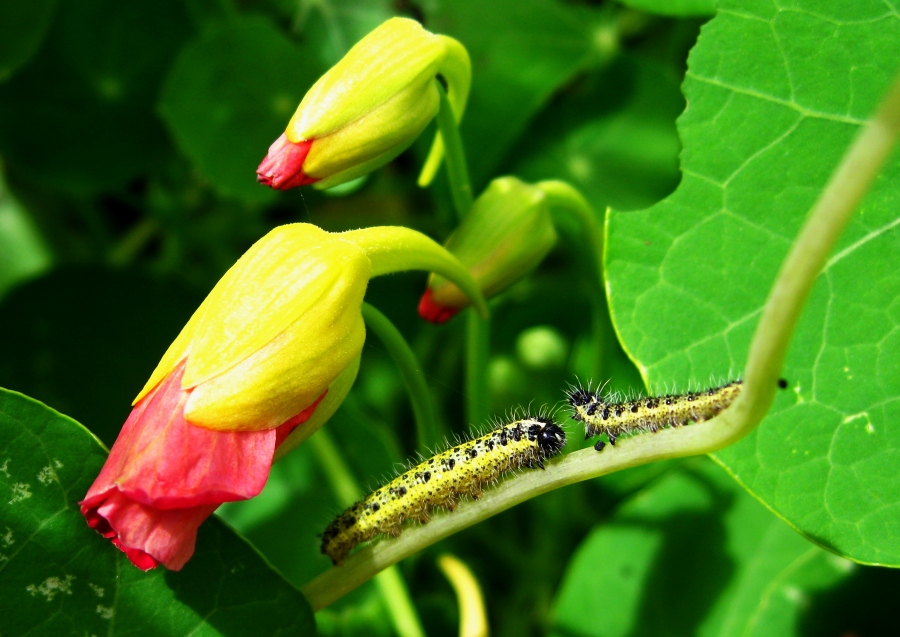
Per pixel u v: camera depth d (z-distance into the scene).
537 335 0.35
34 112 0.35
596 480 0.34
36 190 0.37
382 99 0.27
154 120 0.35
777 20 0.28
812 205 0.27
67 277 0.34
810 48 0.28
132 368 0.34
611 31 0.35
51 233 0.37
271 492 0.33
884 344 0.27
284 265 0.25
